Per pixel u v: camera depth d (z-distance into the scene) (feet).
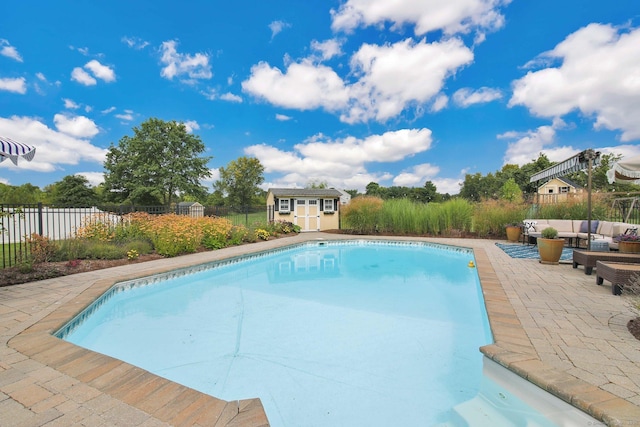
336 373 9.82
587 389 6.84
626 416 5.83
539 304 13.33
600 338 9.76
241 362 10.59
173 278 22.34
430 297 18.40
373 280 22.86
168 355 11.15
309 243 40.45
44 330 10.85
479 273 19.70
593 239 27.17
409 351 11.27
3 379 7.70
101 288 16.61
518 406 7.79
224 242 34.68
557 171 27.78
